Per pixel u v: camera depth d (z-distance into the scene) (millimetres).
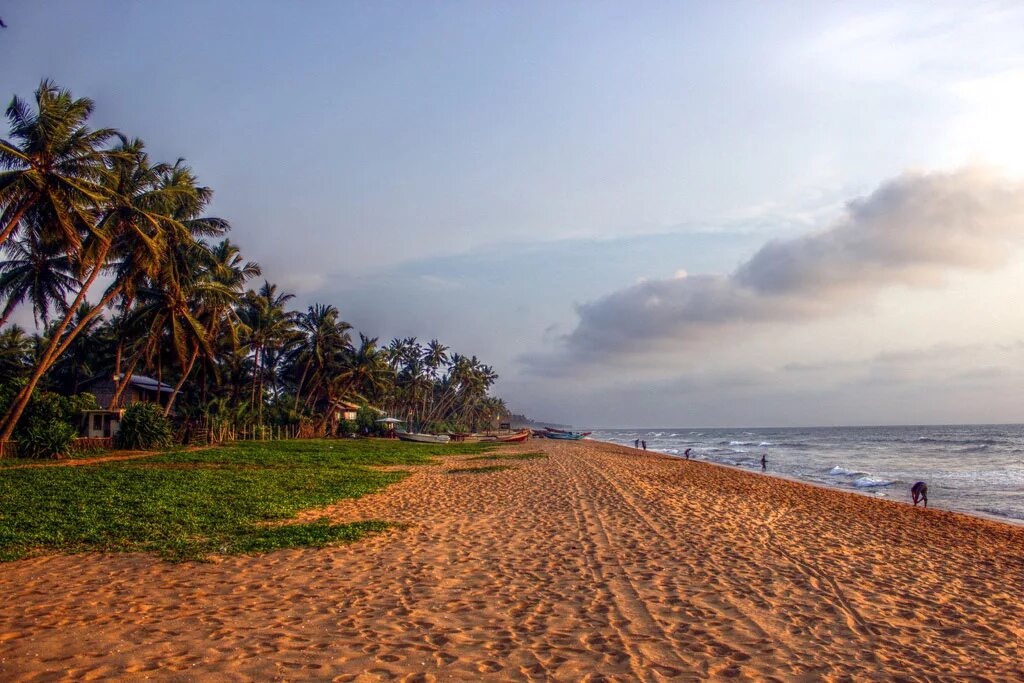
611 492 19000
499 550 10773
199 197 33875
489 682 5465
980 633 7277
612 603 7902
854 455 62031
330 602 7730
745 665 6035
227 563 9555
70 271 28984
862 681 5738
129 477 19203
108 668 5570
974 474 40000
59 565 9305
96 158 24984
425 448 47094
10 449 26344
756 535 12734
